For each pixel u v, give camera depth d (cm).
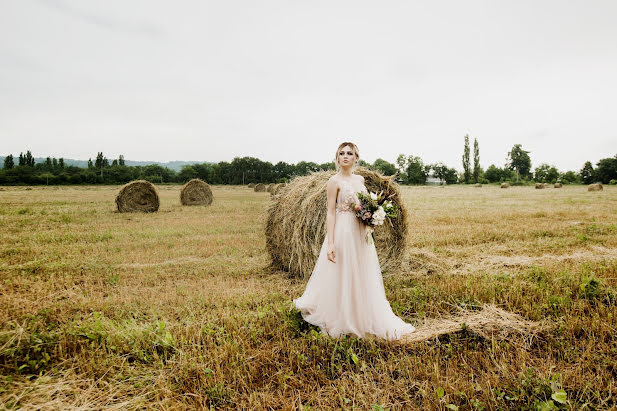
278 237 613
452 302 418
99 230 998
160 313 396
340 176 370
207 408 247
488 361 286
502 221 1092
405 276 546
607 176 7669
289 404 248
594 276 466
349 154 363
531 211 1368
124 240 855
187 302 430
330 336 344
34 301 427
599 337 321
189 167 9819
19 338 305
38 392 255
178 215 1402
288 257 586
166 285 510
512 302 405
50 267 587
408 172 9375
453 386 258
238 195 3164
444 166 9844
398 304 418
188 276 559
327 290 351
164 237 897
